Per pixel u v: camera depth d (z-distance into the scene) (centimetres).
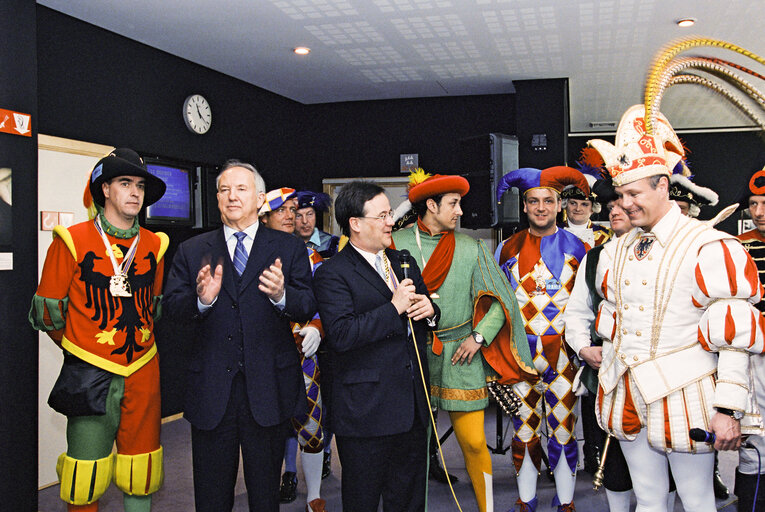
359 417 233
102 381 272
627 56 598
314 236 407
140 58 548
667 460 223
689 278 204
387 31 522
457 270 290
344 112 793
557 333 318
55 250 274
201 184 598
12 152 342
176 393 584
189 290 239
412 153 773
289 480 379
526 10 473
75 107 487
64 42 477
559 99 683
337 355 242
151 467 285
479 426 291
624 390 220
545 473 419
